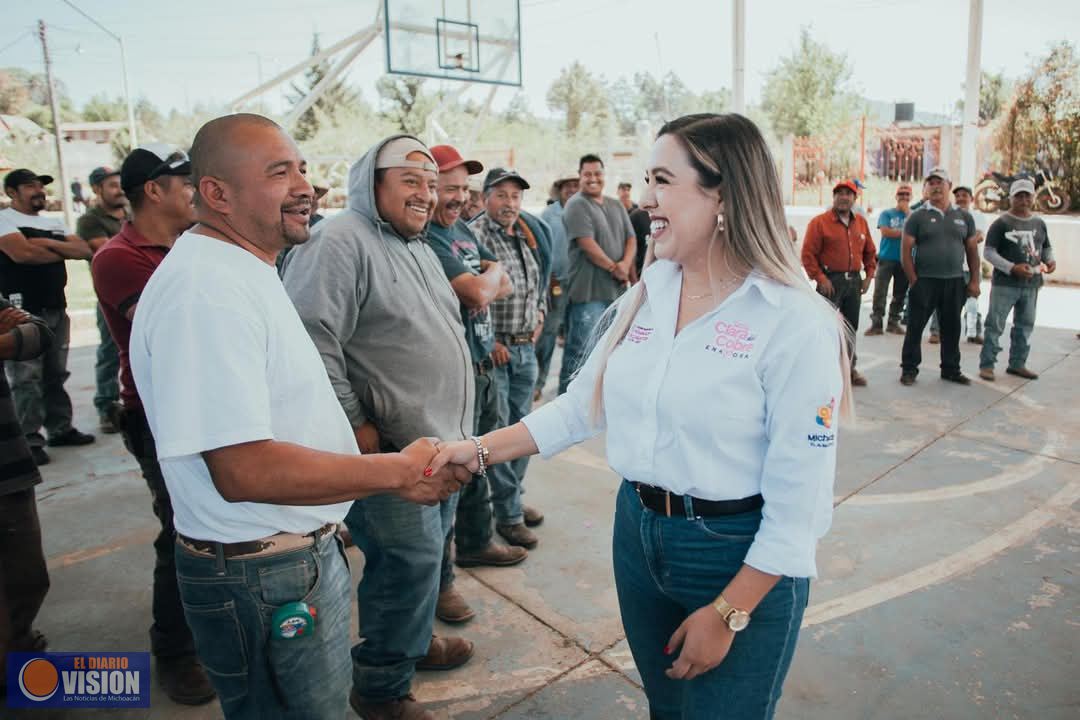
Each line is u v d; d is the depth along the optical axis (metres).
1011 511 3.75
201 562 1.44
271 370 1.39
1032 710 2.32
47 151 32.66
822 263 6.09
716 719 1.40
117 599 3.09
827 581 3.12
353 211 2.23
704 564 1.41
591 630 2.81
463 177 2.97
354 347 2.20
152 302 1.34
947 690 2.42
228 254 1.39
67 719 2.35
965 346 7.43
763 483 1.33
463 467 1.67
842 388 1.40
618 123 52.47
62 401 4.95
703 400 1.34
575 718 2.35
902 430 5.00
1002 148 17.31
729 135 1.35
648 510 1.46
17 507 2.41
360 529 2.21
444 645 2.60
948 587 3.05
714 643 1.31
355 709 2.32
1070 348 7.15
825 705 2.36
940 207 5.93
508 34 12.16
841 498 3.96
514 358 3.64
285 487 1.33
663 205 1.40
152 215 2.37
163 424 1.27
